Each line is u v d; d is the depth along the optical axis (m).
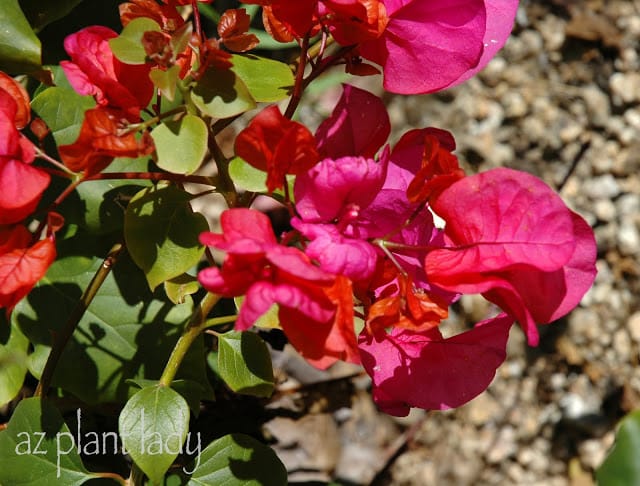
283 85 0.64
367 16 0.60
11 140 0.59
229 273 0.55
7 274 0.59
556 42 1.22
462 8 0.62
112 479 0.69
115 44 0.59
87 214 0.70
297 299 0.55
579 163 1.18
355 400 1.05
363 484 1.01
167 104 0.70
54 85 0.73
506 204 0.58
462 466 1.08
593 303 1.14
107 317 0.72
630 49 1.22
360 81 1.20
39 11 0.71
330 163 0.59
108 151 0.58
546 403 1.12
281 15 0.61
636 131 1.19
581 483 1.09
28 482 0.66
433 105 1.19
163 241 0.64
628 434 0.68
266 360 0.66
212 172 1.08
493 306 1.09
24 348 0.71
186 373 0.71
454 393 0.62
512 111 1.19
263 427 0.90
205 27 0.96
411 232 0.61
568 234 0.58
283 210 1.00
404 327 0.59
